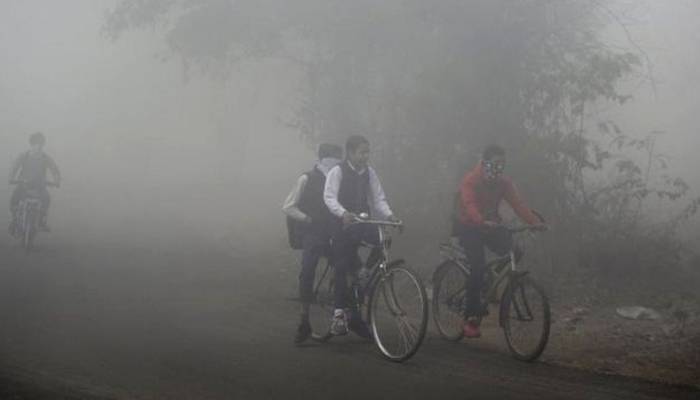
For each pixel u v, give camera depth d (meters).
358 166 11.80
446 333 12.91
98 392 9.26
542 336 11.13
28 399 8.90
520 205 12.03
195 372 10.23
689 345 12.86
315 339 12.36
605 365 11.52
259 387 9.64
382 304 11.62
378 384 9.90
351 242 11.65
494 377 10.48
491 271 12.16
